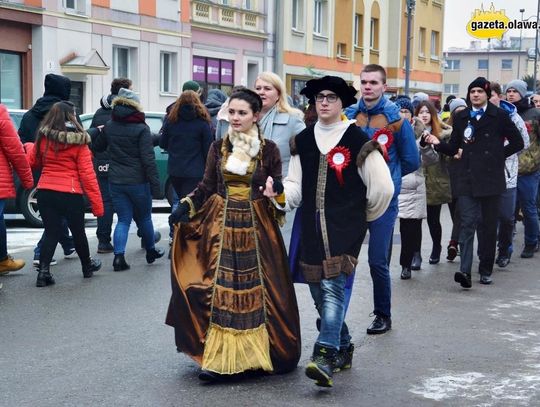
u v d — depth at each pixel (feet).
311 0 117.29
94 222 44.11
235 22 102.68
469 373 19.17
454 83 309.22
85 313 24.32
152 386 17.92
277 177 18.56
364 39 134.51
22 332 22.21
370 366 19.58
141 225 31.78
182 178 31.50
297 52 114.62
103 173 33.99
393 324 23.62
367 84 21.89
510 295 28.02
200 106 31.40
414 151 21.95
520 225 47.37
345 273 17.56
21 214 41.34
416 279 30.53
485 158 28.35
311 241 17.80
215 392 17.52
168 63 93.76
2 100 74.13
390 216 21.79
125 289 27.63
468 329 23.24
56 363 19.53
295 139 18.15
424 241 40.37
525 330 23.25
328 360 17.35
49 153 27.78
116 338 21.71
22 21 73.31
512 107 32.73
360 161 17.47
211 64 99.76
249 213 18.35
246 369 18.11
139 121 30.66
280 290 18.45
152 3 88.89
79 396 17.29
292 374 18.79
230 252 18.19
